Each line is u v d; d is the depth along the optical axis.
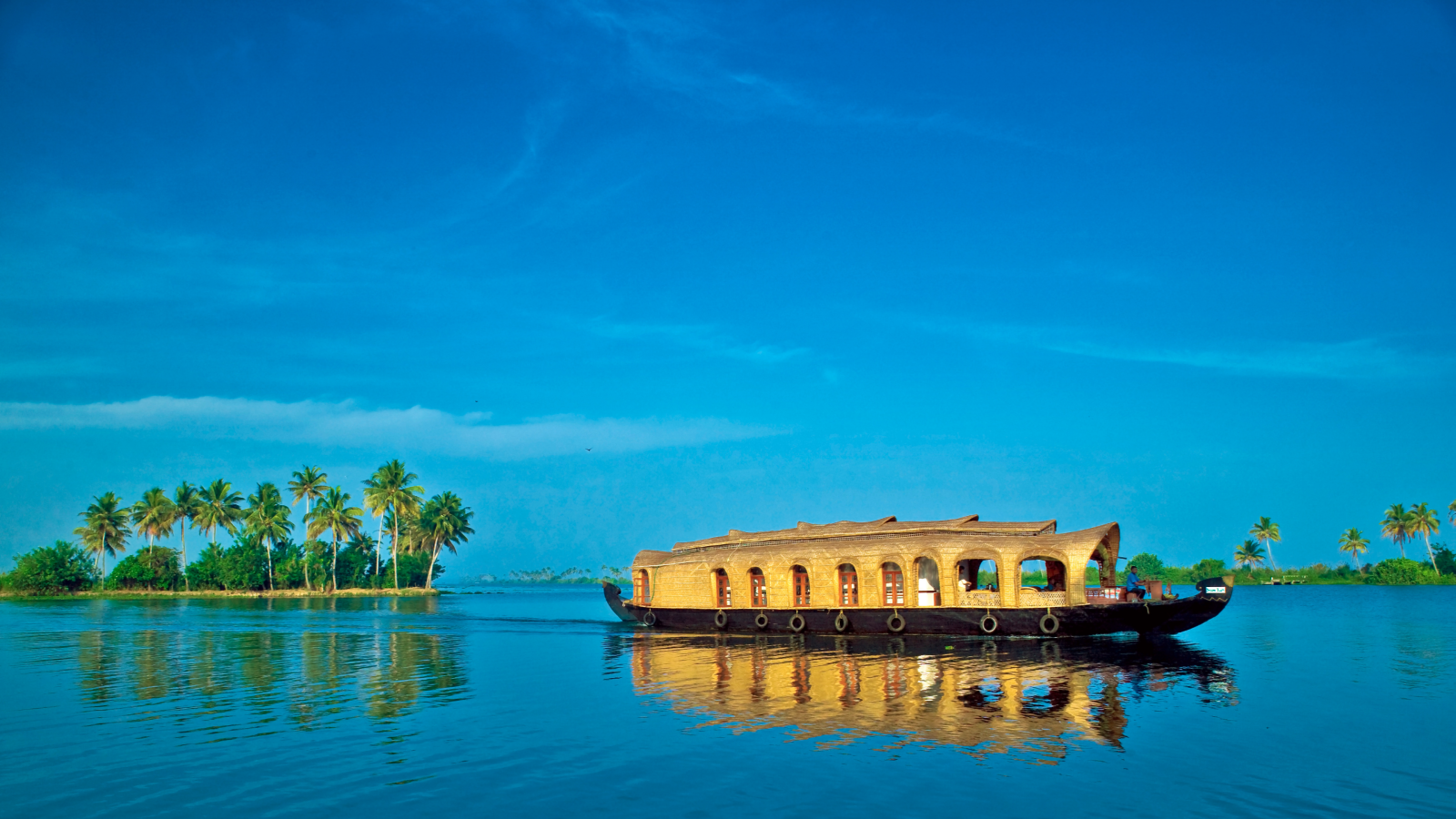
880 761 12.45
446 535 104.00
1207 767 12.09
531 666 23.28
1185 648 26.61
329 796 10.97
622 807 10.51
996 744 13.38
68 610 58.97
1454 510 103.06
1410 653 25.09
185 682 20.61
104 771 12.16
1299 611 49.44
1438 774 11.80
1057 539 29.17
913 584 30.58
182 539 94.25
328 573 96.25
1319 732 14.23
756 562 33.72
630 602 38.31
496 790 11.21
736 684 19.48
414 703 17.34
